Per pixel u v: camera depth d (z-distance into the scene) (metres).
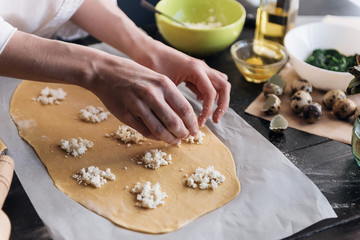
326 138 0.60
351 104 0.61
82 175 0.54
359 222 0.49
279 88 0.66
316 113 0.61
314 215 0.49
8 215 0.48
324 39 0.74
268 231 0.47
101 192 0.52
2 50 0.52
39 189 0.52
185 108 0.51
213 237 0.46
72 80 0.52
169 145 0.59
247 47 0.76
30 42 0.53
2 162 0.47
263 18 0.76
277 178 0.53
